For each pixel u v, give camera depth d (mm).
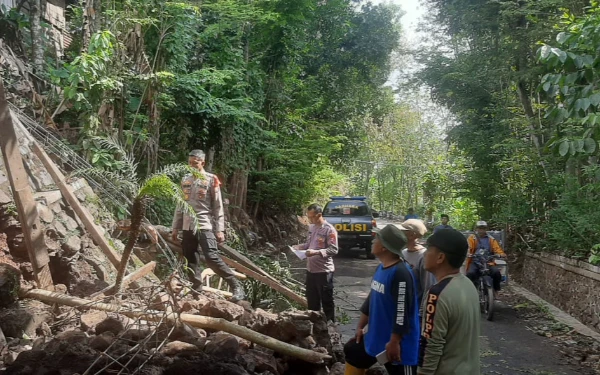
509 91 17250
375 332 4238
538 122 14180
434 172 33750
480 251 10594
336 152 26578
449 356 3281
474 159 19047
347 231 17609
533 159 14156
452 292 3311
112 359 3756
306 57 25453
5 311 4730
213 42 13906
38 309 4977
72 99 9102
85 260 6234
